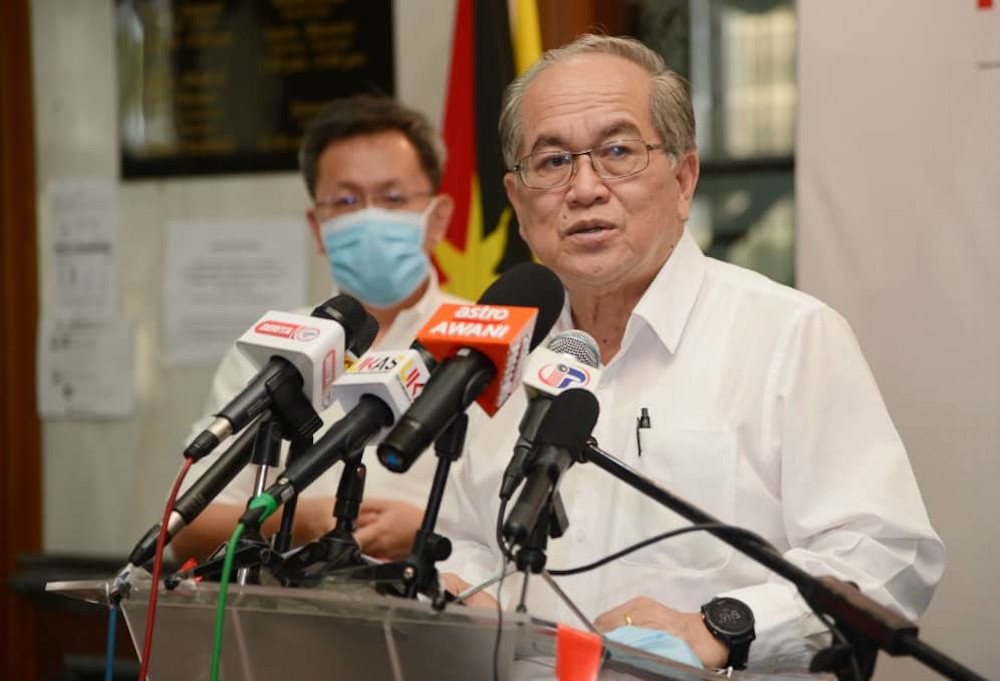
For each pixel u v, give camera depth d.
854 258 2.54
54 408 3.69
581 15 3.05
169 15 3.54
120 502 3.65
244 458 1.30
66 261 3.68
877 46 2.51
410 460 1.10
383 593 1.14
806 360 1.78
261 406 1.29
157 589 1.19
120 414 3.63
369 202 2.73
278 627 1.19
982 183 2.44
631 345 1.94
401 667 1.14
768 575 1.74
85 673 3.62
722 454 1.79
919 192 2.48
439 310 1.25
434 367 1.23
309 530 2.48
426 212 2.78
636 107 1.85
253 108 3.47
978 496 2.43
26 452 3.71
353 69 3.36
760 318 1.86
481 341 1.17
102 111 3.63
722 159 3.02
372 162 2.73
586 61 1.89
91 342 3.65
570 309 2.05
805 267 2.58
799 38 2.57
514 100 1.97
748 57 2.99
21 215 3.70
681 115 1.91
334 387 1.23
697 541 1.78
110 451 3.65
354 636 1.15
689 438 1.82
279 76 3.44
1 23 3.66
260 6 3.45
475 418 2.13
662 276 1.93
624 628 1.34
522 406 2.02
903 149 2.50
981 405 2.44
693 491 1.80
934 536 1.66
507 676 1.10
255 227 3.49
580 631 1.08
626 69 1.88
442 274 3.04
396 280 2.74
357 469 1.27
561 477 1.18
